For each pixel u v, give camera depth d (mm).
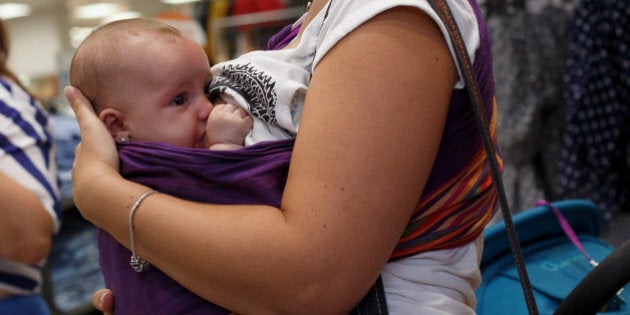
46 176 1412
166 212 647
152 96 786
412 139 586
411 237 682
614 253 565
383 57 584
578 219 1199
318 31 746
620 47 1790
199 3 4094
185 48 809
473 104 621
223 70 842
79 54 822
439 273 697
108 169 728
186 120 801
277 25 3426
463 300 748
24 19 4781
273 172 682
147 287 734
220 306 694
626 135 1864
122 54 784
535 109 1853
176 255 636
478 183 705
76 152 795
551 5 1981
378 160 577
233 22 3457
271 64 764
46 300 2166
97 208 707
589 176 1847
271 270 587
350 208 575
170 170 697
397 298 683
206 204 667
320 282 583
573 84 1837
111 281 795
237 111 763
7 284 1362
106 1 4914
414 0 594
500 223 1085
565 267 1047
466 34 659
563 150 1874
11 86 1446
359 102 582
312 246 576
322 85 616
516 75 1845
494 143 733
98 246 837
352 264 584
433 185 671
